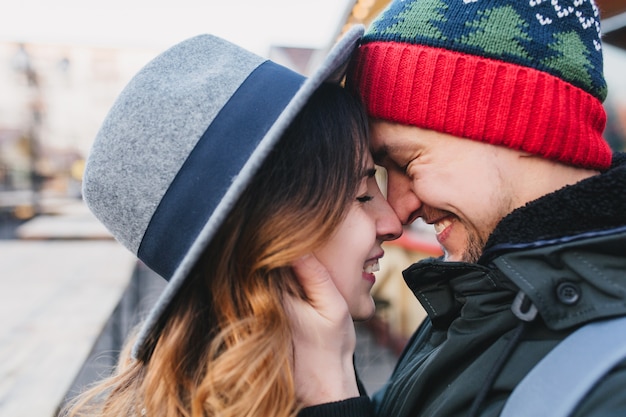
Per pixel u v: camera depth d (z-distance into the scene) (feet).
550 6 2.97
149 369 3.15
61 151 64.13
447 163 3.10
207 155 2.93
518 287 2.80
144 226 3.07
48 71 61.31
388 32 3.25
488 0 3.01
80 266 18.86
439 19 3.07
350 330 3.19
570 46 2.96
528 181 3.02
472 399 2.77
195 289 3.09
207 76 3.09
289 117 2.58
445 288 3.40
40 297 13.30
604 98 3.21
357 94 3.34
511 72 2.90
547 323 2.57
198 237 2.71
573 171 3.04
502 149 3.01
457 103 2.98
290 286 3.08
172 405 2.96
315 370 3.05
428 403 3.12
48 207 60.18
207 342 3.04
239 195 2.59
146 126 3.04
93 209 3.41
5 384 6.98
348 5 12.92
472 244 3.16
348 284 3.25
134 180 3.06
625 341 2.32
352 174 3.08
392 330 16.07
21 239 35.55
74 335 9.55
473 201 3.06
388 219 3.41
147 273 29.99
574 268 2.57
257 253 2.91
